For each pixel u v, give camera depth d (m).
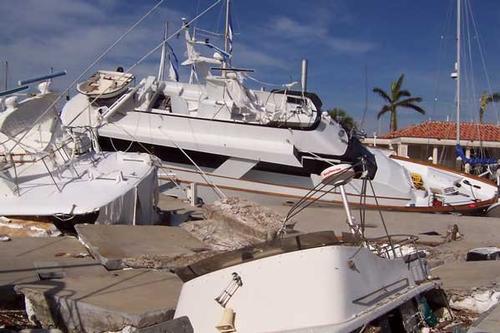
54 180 11.20
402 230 15.05
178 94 19.97
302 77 19.72
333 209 18.08
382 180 19.81
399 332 5.46
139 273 8.00
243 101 19.28
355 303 4.73
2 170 11.06
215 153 18.70
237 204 11.95
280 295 4.63
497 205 20.62
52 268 7.82
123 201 10.96
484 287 7.88
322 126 18.98
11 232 10.38
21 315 6.50
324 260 4.71
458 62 32.31
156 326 4.68
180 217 13.73
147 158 12.74
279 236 5.75
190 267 5.38
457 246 12.62
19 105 11.64
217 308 4.78
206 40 20.70
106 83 18.84
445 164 40.03
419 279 6.35
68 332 6.14
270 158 18.61
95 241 9.17
